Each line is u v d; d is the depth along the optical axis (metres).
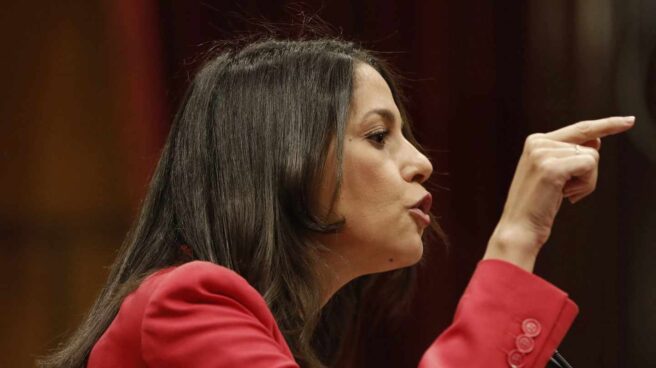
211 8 8.82
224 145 4.40
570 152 3.75
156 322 3.64
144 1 9.05
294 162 4.28
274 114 4.39
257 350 3.52
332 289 4.50
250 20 8.81
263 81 4.49
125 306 3.95
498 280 3.65
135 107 9.18
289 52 4.58
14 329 9.41
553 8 9.39
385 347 9.29
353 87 4.45
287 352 3.83
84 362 4.15
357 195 4.35
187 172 4.44
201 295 3.66
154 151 9.16
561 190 3.71
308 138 4.32
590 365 9.77
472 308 3.63
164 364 3.59
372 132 4.42
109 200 9.35
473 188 9.42
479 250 9.43
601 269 9.71
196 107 4.55
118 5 9.13
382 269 4.49
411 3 9.20
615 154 9.61
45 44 9.30
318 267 4.34
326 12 9.01
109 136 9.28
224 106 4.48
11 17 9.28
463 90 9.35
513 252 3.71
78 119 9.30
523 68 9.41
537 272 9.85
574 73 9.41
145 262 4.34
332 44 4.72
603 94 9.42
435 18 9.23
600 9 9.40
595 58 9.41
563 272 9.79
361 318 6.12
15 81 9.30
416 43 9.23
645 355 9.65
